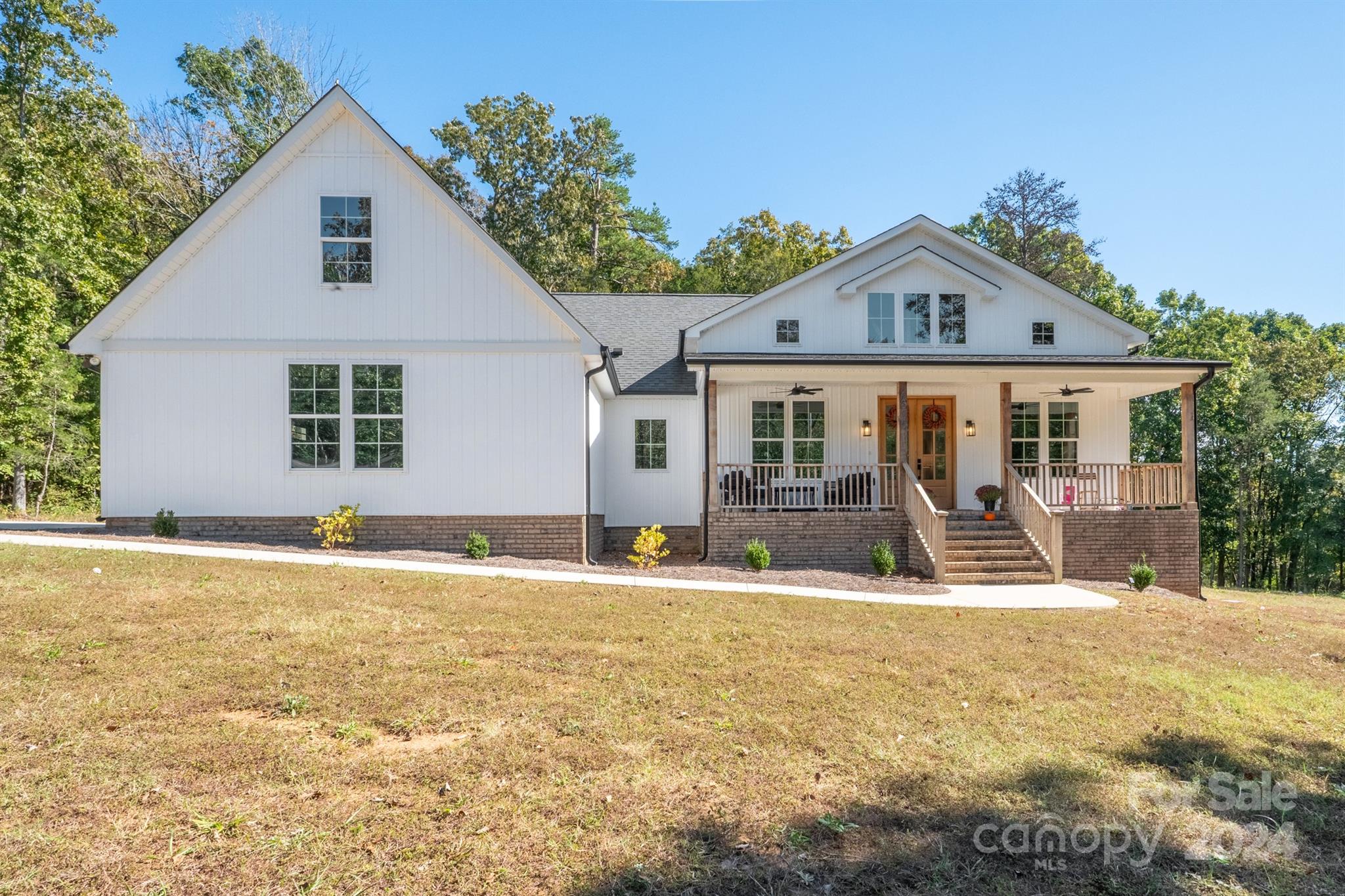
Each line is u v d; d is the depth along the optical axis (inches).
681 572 484.1
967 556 556.1
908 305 671.8
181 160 1291.8
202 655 237.5
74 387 990.4
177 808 146.4
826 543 590.6
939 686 247.8
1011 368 578.6
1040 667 278.2
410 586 367.6
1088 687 254.5
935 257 658.2
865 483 660.1
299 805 149.6
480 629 290.2
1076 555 596.4
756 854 138.2
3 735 175.6
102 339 520.4
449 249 540.1
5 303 796.6
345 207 535.5
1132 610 424.2
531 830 143.6
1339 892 133.5
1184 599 510.6
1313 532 1444.4
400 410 536.7
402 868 129.1
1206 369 591.5
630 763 175.2
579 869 131.0
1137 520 601.0
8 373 831.1
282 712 198.7
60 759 164.2
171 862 128.0
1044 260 1476.4
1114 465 617.0
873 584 483.5
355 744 180.9
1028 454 687.7
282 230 533.0
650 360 749.3
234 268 529.7
